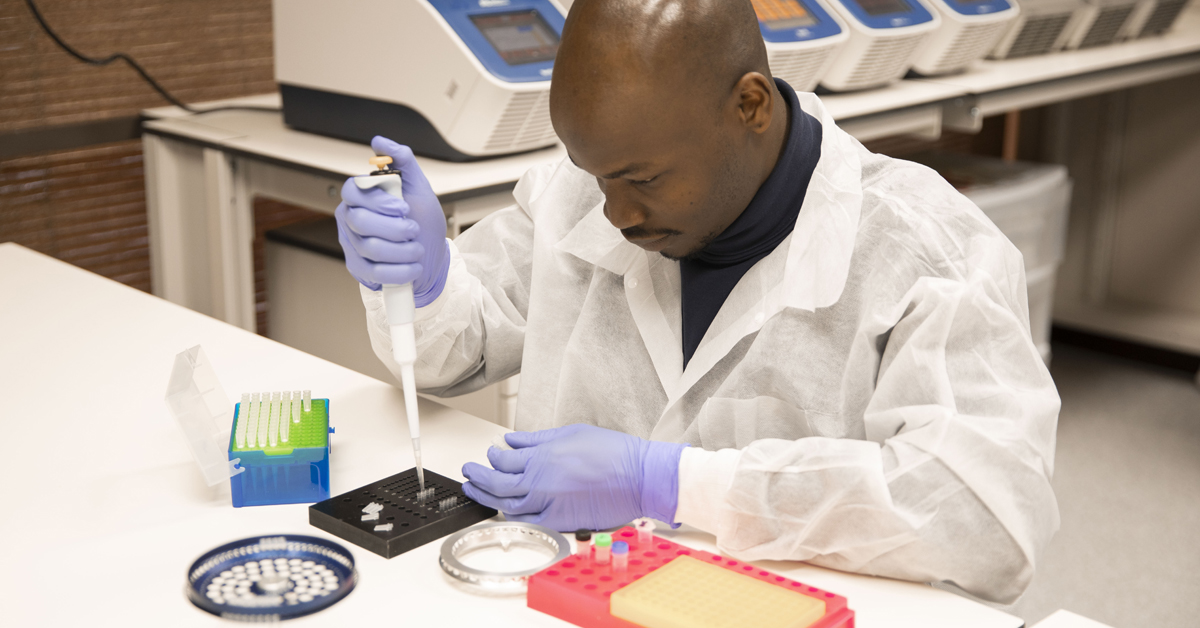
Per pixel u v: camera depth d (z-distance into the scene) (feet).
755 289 2.81
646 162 2.37
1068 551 6.24
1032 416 2.41
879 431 2.62
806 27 6.07
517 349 3.49
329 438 2.88
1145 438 7.84
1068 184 8.30
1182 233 9.25
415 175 2.82
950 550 2.24
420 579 2.22
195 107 6.64
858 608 2.17
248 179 5.65
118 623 2.04
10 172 6.25
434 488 2.59
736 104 2.44
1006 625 2.11
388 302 2.58
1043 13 7.55
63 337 3.75
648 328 3.02
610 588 2.05
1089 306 9.78
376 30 5.14
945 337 2.49
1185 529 6.49
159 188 5.98
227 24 7.01
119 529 2.43
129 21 6.51
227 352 3.63
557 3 5.48
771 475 2.33
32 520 2.47
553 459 2.47
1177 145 9.09
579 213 3.33
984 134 11.00
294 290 5.97
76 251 6.69
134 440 2.93
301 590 2.10
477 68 4.81
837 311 2.73
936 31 6.79
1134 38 8.63
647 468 2.41
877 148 10.52
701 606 1.97
